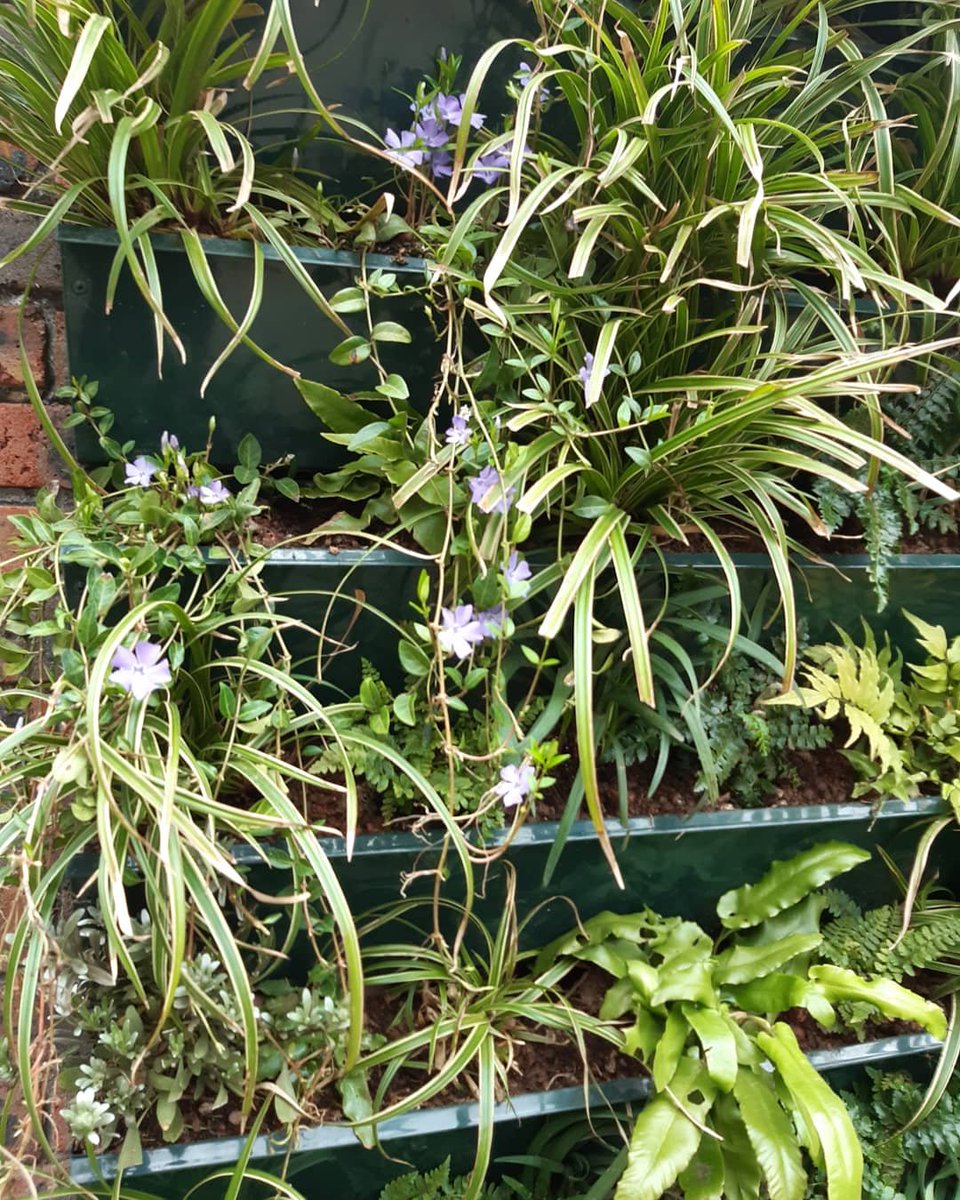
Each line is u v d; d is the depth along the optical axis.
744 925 0.85
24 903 0.68
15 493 0.86
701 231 0.81
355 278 0.76
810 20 0.93
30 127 0.73
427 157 0.81
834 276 0.81
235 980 0.62
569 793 0.83
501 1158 0.82
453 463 0.75
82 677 0.65
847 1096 0.90
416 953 0.78
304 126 0.83
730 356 0.83
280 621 0.74
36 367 0.86
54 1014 0.68
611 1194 0.81
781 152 0.86
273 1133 0.72
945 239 0.89
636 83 0.75
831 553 0.88
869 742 0.90
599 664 0.82
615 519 0.75
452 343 0.80
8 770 0.67
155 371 0.76
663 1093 0.75
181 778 0.68
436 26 0.83
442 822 0.77
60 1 0.64
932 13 0.93
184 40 0.70
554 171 0.74
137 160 0.72
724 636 0.81
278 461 0.80
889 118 0.95
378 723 0.72
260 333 0.76
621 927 0.83
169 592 0.71
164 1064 0.70
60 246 0.71
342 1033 0.71
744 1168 0.75
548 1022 0.77
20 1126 0.67
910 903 0.85
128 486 0.78
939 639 0.90
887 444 0.91
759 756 0.87
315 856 0.65
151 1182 0.71
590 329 0.85
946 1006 0.92
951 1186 0.91
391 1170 0.79
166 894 0.66
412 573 0.78
